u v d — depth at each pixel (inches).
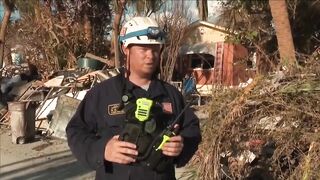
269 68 208.8
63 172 299.9
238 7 698.8
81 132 105.5
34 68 790.5
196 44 931.3
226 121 177.9
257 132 177.2
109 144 98.4
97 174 104.7
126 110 101.8
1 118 505.4
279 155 167.8
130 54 106.3
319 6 658.8
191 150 108.0
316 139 158.9
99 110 106.7
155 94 107.3
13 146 391.2
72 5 877.2
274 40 653.3
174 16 773.9
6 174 301.9
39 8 844.0
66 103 409.7
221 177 183.2
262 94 178.4
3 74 835.4
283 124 172.7
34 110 414.9
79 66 708.0
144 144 98.5
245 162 182.4
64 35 861.2
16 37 982.4
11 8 794.8
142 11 797.2
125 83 107.1
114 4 749.9
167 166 103.3
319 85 172.9
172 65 706.8
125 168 101.4
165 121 105.7
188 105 111.5
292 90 173.9
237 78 213.5
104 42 917.8
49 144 395.2
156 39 104.3
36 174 298.7
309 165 156.3
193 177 188.1
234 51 684.1
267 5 670.5
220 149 177.2
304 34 673.0
